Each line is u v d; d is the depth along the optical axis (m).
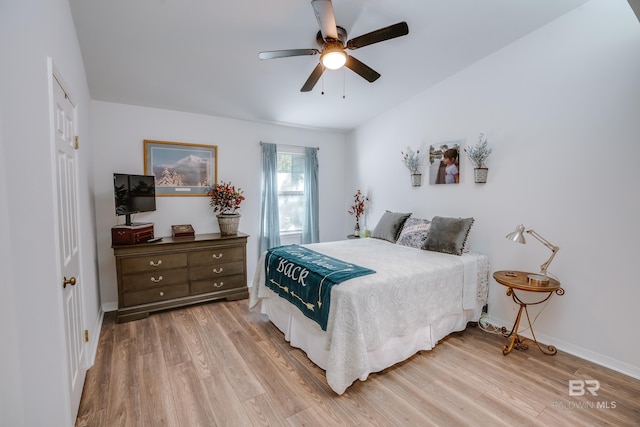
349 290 2.05
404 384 2.10
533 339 2.71
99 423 1.72
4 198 1.12
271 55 2.19
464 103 3.22
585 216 2.39
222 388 2.04
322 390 2.03
